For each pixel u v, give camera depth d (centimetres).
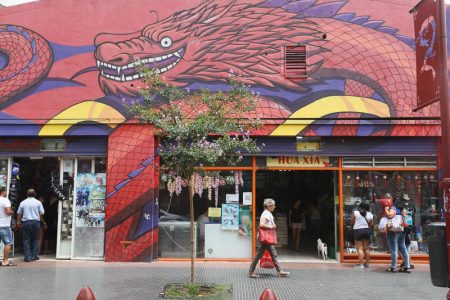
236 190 1217
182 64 1214
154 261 1178
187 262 1176
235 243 1209
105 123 1202
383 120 1187
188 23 1227
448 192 603
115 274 1014
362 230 1116
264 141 1204
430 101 719
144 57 1222
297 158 1215
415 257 1187
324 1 1223
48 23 1249
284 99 1195
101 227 1219
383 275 1021
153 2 1238
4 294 830
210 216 1214
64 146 1230
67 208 1241
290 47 1212
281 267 1113
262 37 1216
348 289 879
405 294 840
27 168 1310
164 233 1209
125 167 1191
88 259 1205
